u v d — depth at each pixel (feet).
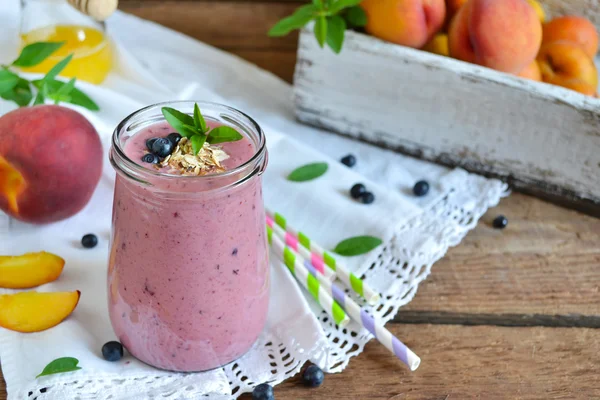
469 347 2.37
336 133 2.98
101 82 2.98
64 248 2.48
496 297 2.49
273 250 2.48
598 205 2.74
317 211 2.66
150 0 3.46
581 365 2.34
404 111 2.85
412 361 2.26
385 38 2.81
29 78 2.76
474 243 2.64
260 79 3.13
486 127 2.77
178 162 2.09
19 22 2.99
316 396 2.24
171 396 2.17
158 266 2.10
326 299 2.36
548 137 2.71
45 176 2.43
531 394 2.27
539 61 2.88
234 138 2.09
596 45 2.91
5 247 2.46
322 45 2.76
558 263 2.60
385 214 2.64
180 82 3.08
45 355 2.23
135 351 2.22
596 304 2.49
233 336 2.20
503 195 2.82
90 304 2.35
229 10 3.46
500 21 2.69
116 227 2.14
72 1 2.60
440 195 2.76
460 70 2.72
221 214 2.08
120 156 2.04
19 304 2.29
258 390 2.20
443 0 2.78
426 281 2.52
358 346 2.35
